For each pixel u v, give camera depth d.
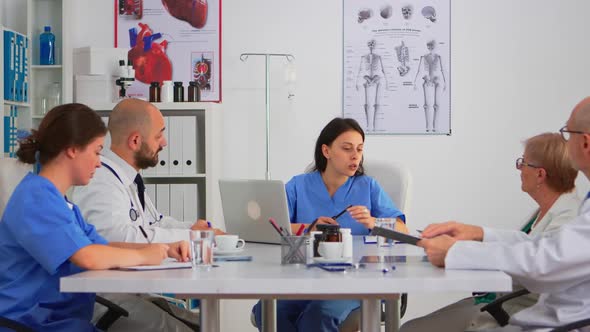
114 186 2.71
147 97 5.02
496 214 5.03
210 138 4.60
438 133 5.03
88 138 2.16
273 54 4.90
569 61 5.00
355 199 3.41
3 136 4.18
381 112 5.04
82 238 2.10
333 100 5.03
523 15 5.01
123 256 2.10
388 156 5.04
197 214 4.65
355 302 2.94
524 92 5.02
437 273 1.95
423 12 5.02
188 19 5.02
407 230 3.29
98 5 5.01
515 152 5.02
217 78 5.02
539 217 2.76
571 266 1.98
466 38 5.02
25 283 2.20
